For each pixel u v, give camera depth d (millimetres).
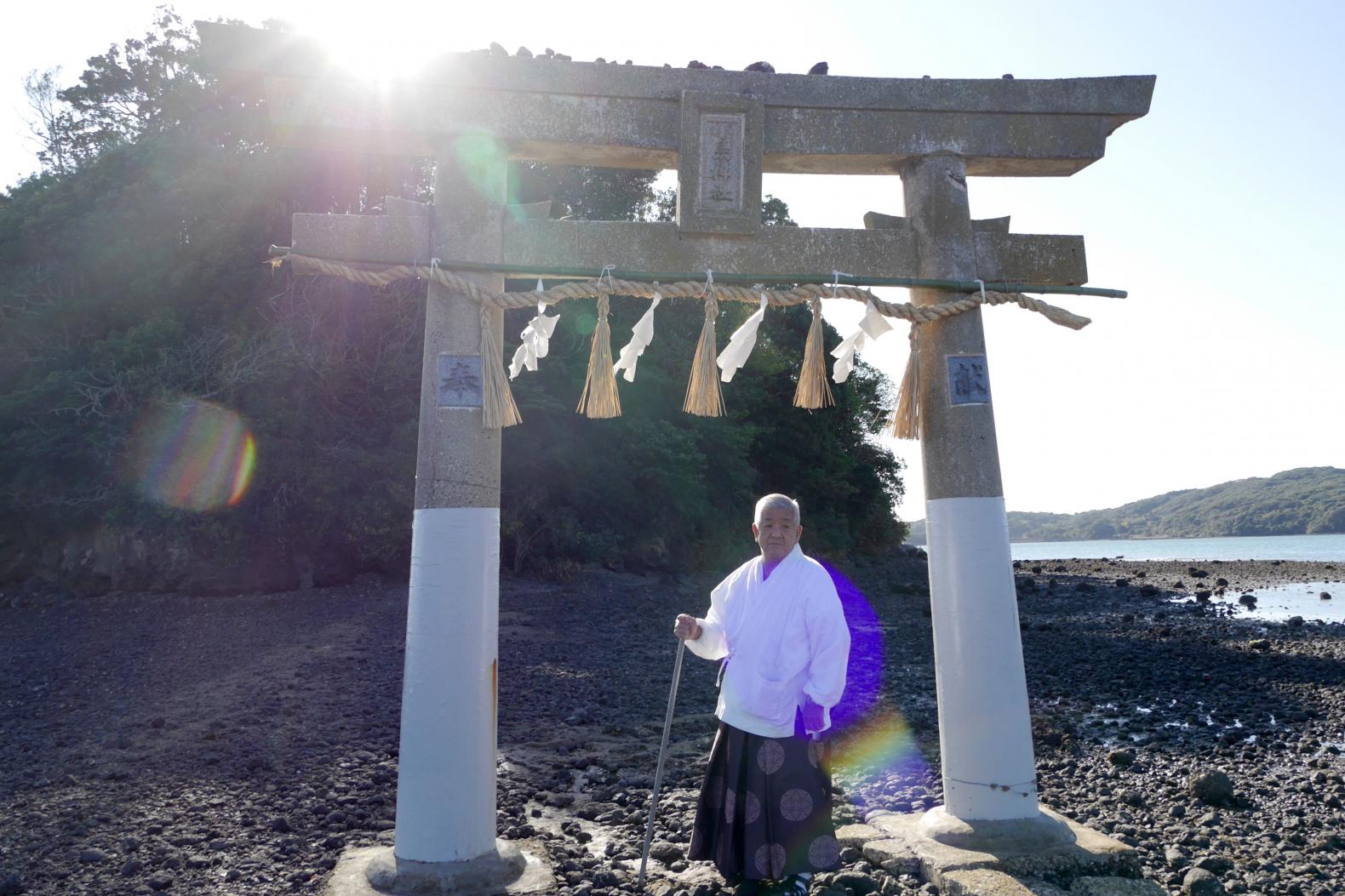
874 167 5613
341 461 21266
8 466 21828
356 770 7469
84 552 21406
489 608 4887
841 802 6879
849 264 5324
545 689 11844
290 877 5180
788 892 4477
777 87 5301
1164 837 6473
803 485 37812
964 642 5219
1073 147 5465
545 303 5055
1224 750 9188
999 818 5113
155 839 5832
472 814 4754
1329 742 9633
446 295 4977
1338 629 19797
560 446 24406
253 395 21875
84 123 30047
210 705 10406
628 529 27000
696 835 4746
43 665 14453
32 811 6477
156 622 17891
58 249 23969
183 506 20562
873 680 13297
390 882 4637
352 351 23109
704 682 12883
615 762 8094
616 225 5164
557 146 5184
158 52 28734
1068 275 5520
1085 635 18938
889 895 4867
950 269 5344
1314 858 6070
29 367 23000
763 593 4672
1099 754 9062
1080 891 4762
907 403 5434
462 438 4879
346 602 19172
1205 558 67875
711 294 5117
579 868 5180
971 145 5434
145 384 21203
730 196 5172
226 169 24094
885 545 45062
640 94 5160
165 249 23812
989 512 5258
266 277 22797
